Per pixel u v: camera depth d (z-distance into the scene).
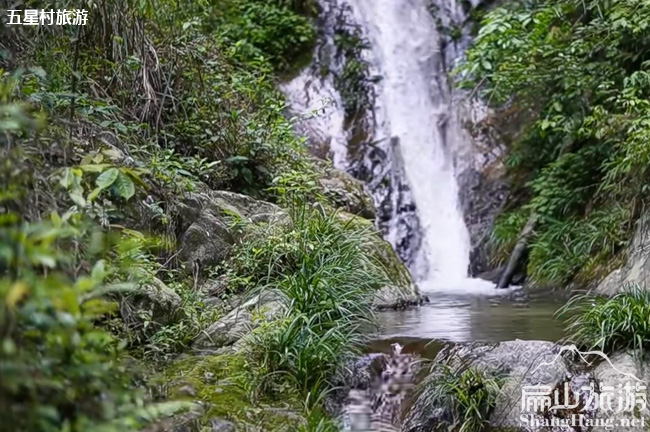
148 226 4.39
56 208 2.59
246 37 9.47
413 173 9.10
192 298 4.34
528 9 7.67
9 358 1.67
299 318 3.98
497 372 3.85
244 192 5.95
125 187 2.83
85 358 1.96
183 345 3.98
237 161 5.86
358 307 4.39
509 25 7.25
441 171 9.20
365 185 8.82
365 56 10.12
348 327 4.21
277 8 10.20
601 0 6.98
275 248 4.77
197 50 6.03
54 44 4.57
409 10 10.62
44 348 1.89
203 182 5.54
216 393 3.42
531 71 7.38
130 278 3.47
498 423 3.66
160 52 5.74
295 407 3.52
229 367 3.69
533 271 7.34
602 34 6.98
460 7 10.59
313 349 3.83
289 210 5.34
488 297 6.54
